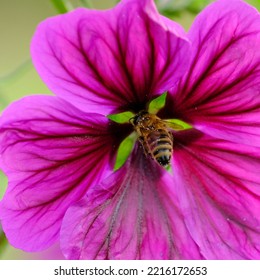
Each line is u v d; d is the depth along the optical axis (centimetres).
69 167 20
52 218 20
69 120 20
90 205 20
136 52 19
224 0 19
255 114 20
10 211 20
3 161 19
